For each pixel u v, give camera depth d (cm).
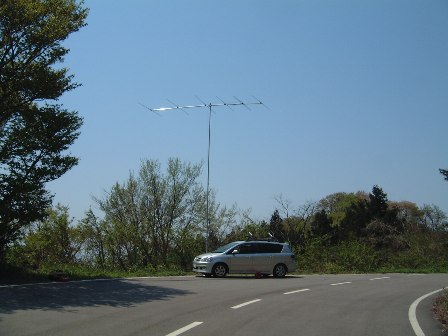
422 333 949
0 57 1789
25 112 1834
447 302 1234
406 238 4509
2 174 1781
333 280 2147
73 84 1911
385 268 3145
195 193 3884
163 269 2934
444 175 3619
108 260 3512
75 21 1894
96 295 1393
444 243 3912
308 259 3191
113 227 3512
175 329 922
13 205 1770
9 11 1688
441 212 6588
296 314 1145
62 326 927
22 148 1789
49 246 3284
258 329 946
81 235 3438
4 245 1872
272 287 1761
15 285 1545
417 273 2841
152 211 3844
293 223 4256
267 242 2320
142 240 3722
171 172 3875
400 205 7256
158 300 1333
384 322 1069
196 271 2250
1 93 1803
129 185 3844
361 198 7231
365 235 5297
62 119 1853
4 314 1040
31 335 844
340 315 1149
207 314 1112
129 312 1112
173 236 3744
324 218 6050
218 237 3859
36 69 1812
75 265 2814
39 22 1786
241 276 2330
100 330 898
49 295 1350
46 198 1855
